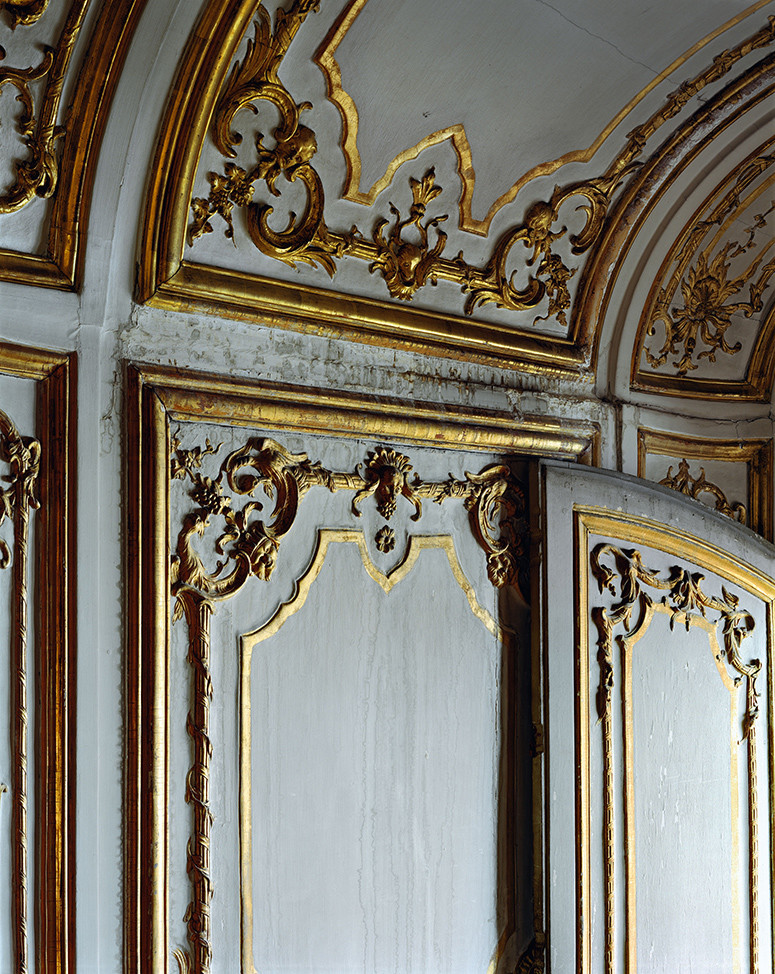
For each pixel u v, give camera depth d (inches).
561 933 72.4
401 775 66.5
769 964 89.1
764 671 90.9
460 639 71.3
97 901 50.3
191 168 52.8
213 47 49.6
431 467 70.4
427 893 67.6
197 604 55.6
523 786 74.9
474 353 73.0
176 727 54.8
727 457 95.7
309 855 60.7
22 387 49.8
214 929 55.6
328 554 63.1
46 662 49.6
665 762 81.6
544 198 73.6
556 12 58.9
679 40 65.4
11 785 48.7
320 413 61.7
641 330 86.1
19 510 49.3
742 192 83.4
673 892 81.2
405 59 57.7
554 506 74.9
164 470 53.6
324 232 61.7
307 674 61.4
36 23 45.8
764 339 96.2
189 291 55.4
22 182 48.5
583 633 76.0
